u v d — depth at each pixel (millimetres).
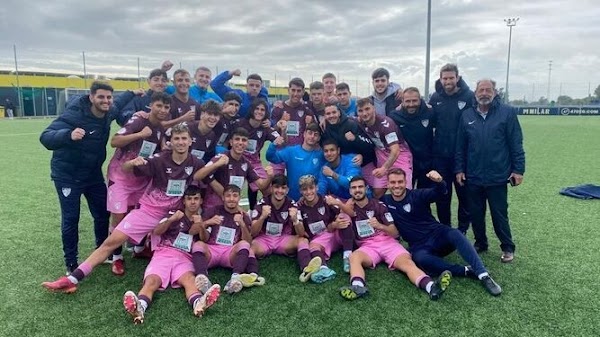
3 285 3750
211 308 3346
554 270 4047
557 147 14406
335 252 4648
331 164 4988
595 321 3117
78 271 3621
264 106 5062
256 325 3096
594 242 4828
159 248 3887
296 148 5047
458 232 3945
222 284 3824
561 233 5156
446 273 3461
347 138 4863
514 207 6391
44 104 37062
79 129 3621
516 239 4949
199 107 5137
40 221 5656
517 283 3768
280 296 3557
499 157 4160
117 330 3031
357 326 3078
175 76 5102
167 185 3988
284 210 4469
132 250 4594
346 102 5992
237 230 4141
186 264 3797
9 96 36125
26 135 18078
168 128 4570
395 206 4301
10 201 6730
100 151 4008
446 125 4844
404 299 3484
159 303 3428
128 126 4188
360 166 4949
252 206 5516
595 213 6023
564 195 7141
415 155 5070
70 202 3914
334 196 4895
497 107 4203
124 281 3848
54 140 3604
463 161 4488
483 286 3674
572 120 33531
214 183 4410
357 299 3490
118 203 4227
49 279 3891
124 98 4953
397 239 4352
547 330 3002
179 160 4020
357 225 4293
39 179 8516
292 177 5027
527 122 30375
